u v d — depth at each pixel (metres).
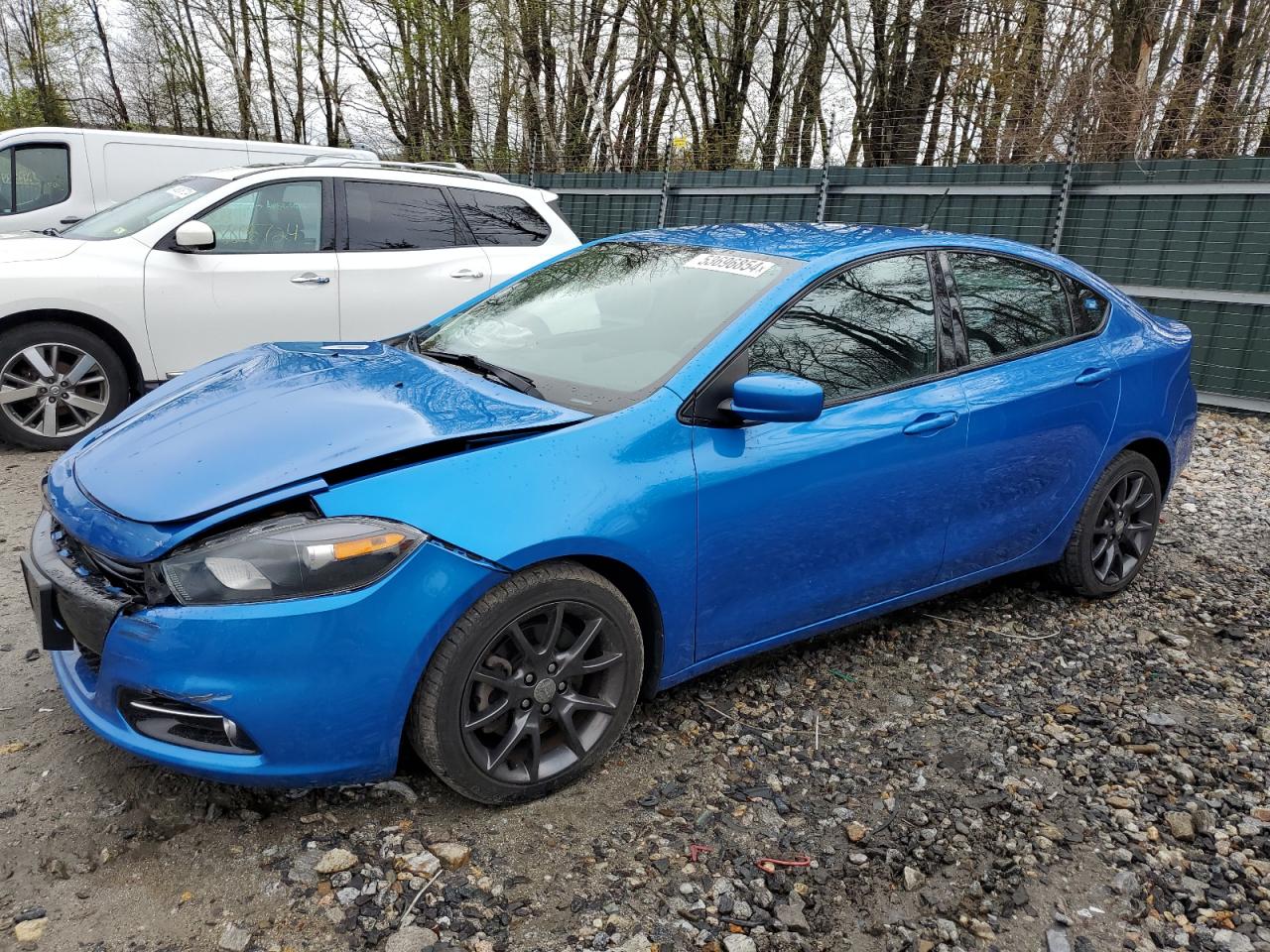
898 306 3.35
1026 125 13.54
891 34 16.53
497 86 19.66
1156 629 4.02
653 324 3.12
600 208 13.52
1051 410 3.67
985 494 3.53
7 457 5.58
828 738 3.05
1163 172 8.36
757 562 2.93
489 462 2.44
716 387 2.83
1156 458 4.34
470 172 7.21
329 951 2.06
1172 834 2.68
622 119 20.41
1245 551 5.00
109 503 2.37
